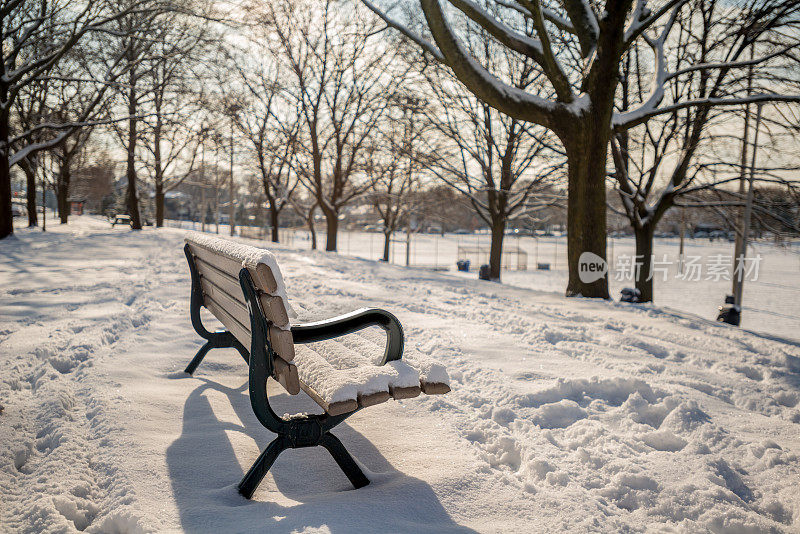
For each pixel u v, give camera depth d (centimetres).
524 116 1006
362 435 274
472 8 1019
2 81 1670
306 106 2623
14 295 668
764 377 454
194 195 9494
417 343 466
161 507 195
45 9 1727
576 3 1045
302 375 229
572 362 433
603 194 1019
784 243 1742
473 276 3481
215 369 378
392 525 186
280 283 197
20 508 191
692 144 1500
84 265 1053
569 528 196
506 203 2280
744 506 228
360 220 9656
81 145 3312
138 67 2331
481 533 188
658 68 1183
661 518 215
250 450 251
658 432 292
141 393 310
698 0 1390
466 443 266
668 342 586
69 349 396
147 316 544
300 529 177
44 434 256
